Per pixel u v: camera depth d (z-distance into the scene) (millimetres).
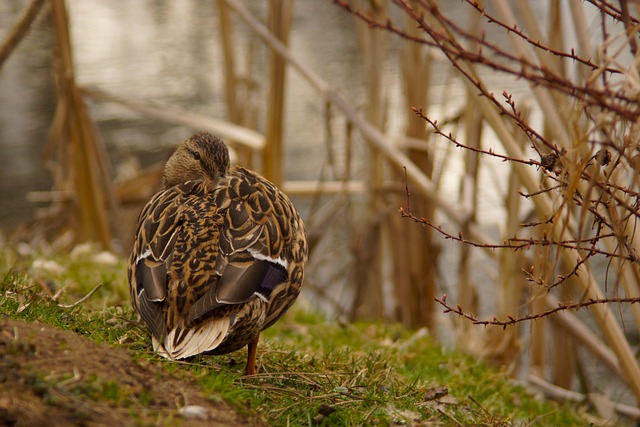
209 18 31469
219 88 24000
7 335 5918
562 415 10312
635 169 5855
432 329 13383
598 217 6453
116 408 5477
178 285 6289
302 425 6430
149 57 26328
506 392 9961
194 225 6633
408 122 13055
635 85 5641
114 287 10367
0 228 17125
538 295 6578
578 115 5895
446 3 29500
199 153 8281
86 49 26797
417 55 12906
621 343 8602
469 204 11984
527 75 5867
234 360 7555
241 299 6188
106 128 21516
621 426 11469
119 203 16000
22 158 19594
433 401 7504
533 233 11828
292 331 11102
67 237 15500
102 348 6098
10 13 26094
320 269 16422
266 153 13031
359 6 12836
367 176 13320
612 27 9344
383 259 13430
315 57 26297
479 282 16484
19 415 5039
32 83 23000
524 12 8430
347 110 11742
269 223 6797
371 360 8312
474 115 12156
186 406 5730
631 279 8125
